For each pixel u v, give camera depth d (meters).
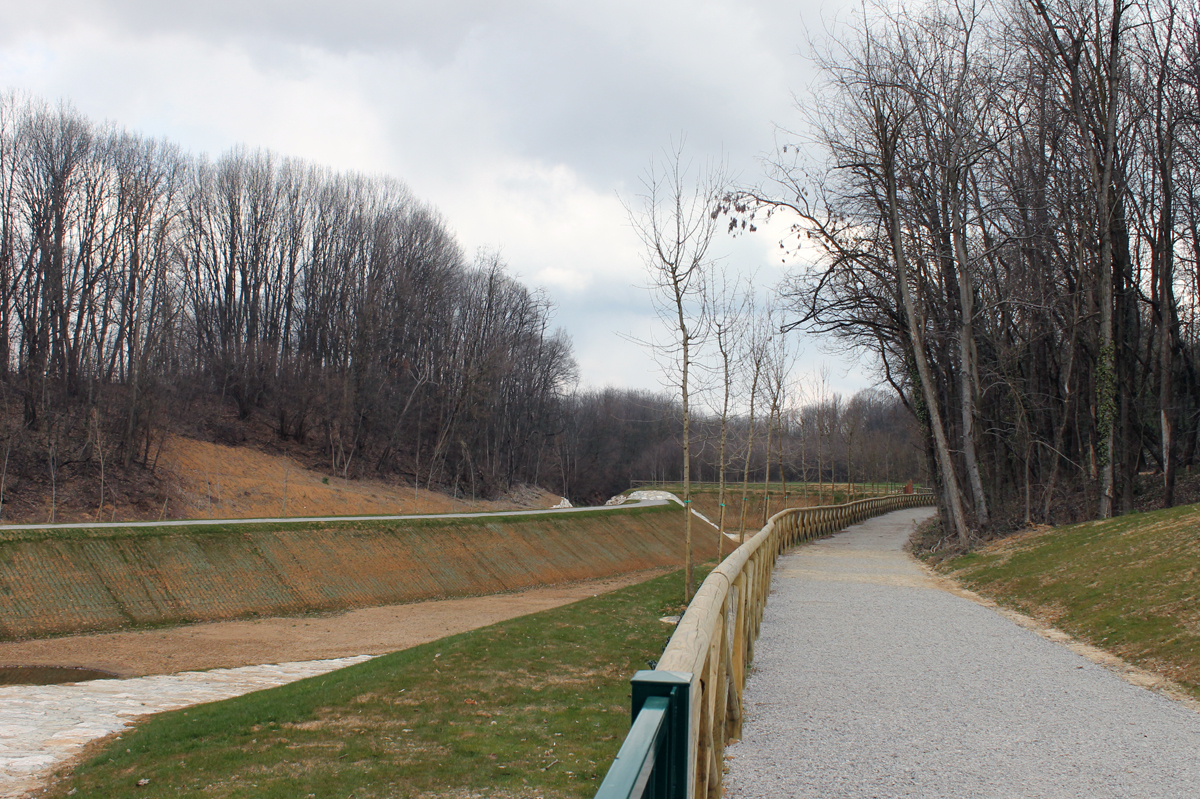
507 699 10.65
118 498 45.72
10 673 21.50
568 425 95.88
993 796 5.03
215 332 73.56
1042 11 24.02
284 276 77.56
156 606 28.73
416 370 79.62
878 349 28.98
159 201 60.41
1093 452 26.03
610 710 9.98
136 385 50.06
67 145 57.00
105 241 58.56
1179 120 24.44
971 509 26.52
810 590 15.59
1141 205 27.75
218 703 13.77
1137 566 13.45
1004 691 7.78
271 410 70.12
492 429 83.75
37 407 50.25
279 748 9.30
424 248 83.38
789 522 26.39
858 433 72.56
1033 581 15.03
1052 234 25.28
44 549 28.42
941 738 6.22
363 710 10.52
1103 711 7.09
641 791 1.69
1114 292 25.81
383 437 74.38
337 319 76.50
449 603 35.97
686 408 19.19
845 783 5.24
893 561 22.75
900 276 23.27
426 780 7.68
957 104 23.20
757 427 37.81
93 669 22.16
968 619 12.33
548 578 43.59
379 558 37.97
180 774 8.80
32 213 55.62
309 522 37.91
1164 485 26.50
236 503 51.34
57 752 11.55
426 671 12.27
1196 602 10.54
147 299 59.88
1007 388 27.14
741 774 5.41
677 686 2.58
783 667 8.74
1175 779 5.35
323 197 79.75
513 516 48.88
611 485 96.00
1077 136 25.22
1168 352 25.02
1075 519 26.09
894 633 10.95
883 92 23.34
